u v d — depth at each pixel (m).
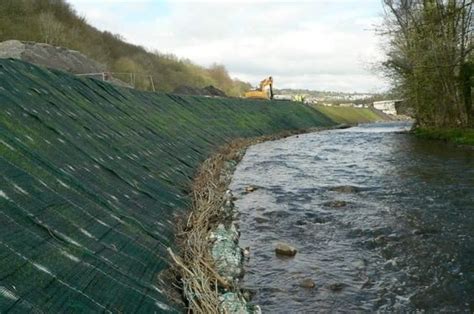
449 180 18.09
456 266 9.30
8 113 9.62
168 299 7.09
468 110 33.97
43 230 6.67
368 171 21.67
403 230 11.84
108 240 7.75
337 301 7.98
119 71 62.50
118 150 13.39
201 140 26.22
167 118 24.81
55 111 12.39
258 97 70.94
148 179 12.84
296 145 37.41
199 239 9.89
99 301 6.00
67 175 8.87
